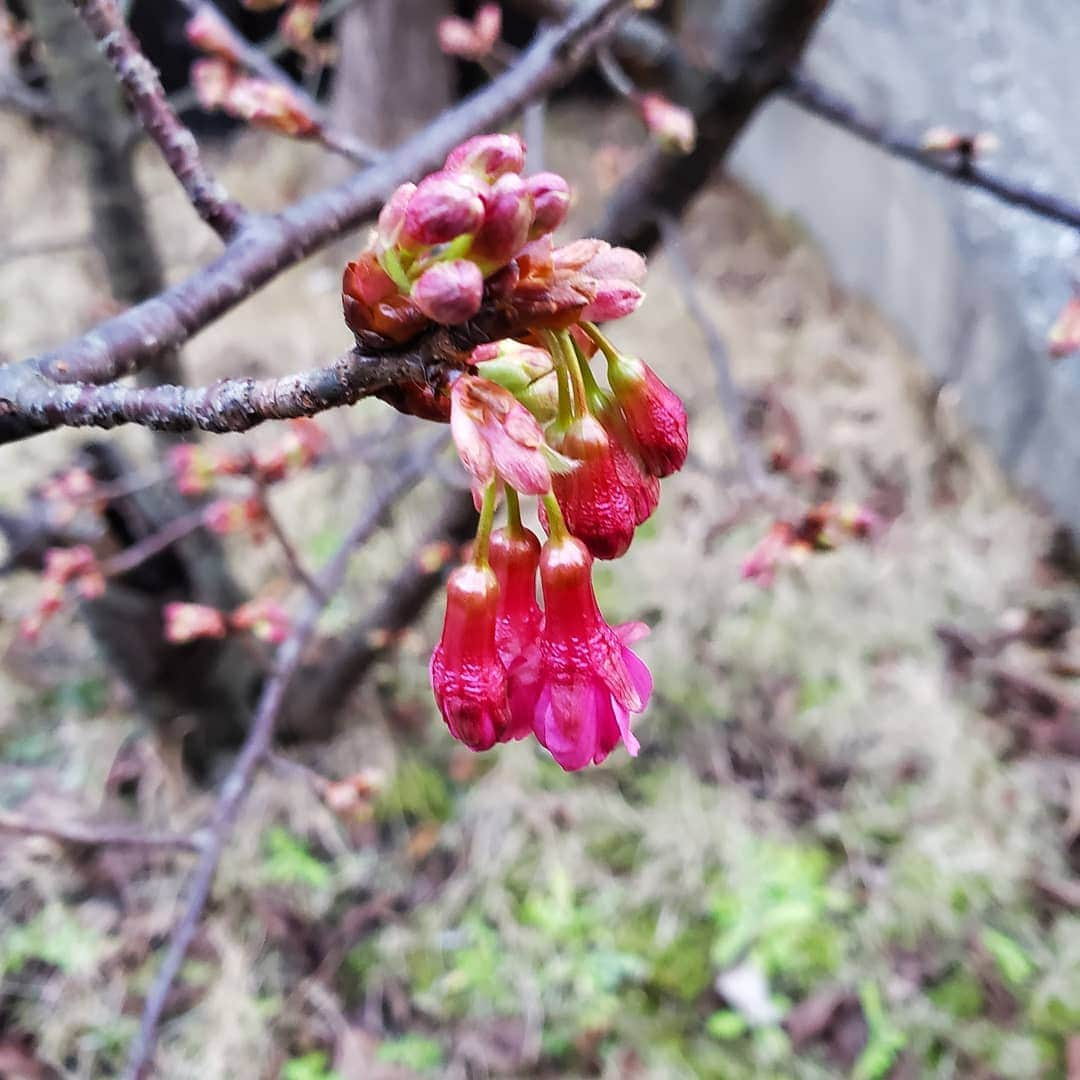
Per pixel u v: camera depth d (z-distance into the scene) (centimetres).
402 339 55
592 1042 190
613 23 134
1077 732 237
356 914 209
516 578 72
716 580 267
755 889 209
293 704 224
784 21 154
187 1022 191
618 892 211
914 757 232
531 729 74
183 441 198
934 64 303
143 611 193
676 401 70
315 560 271
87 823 216
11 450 283
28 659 244
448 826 224
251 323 363
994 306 286
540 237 56
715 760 234
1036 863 214
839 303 384
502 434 56
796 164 404
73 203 401
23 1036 190
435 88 401
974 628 262
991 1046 185
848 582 268
